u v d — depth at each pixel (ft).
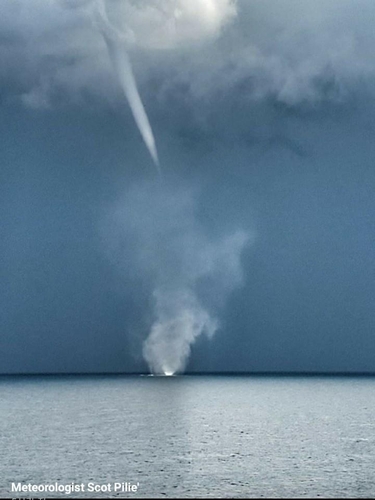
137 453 258.57
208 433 317.83
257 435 311.68
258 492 198.18
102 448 270.87
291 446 277.85
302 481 211.82
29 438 299.99
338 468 231.09
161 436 306.76
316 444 284.20
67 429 333.01
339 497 193.26
